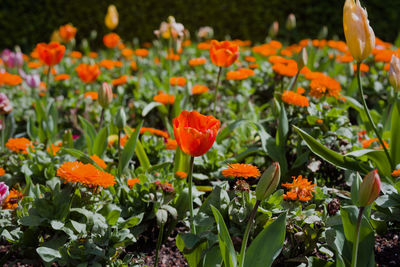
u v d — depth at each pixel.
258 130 2.88
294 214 2.09
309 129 2.88
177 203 2.49
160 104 3.82
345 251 1.83
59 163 2.91
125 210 2.44
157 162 3.18
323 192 2.41
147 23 9.12
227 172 2.12
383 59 4.39
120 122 2.68
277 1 8.84
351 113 4.21
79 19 9.17
